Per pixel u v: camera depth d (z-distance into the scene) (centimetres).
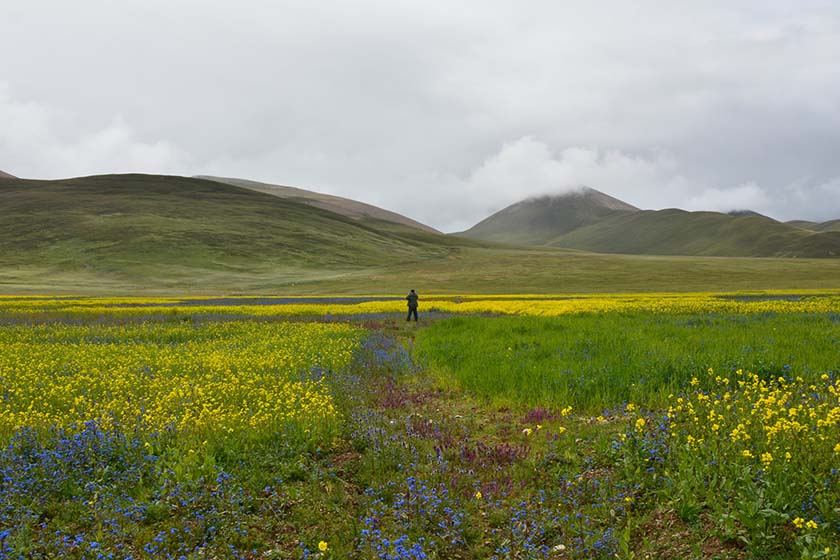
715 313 2761
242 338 2223
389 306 4509
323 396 1053
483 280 10800
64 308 4566
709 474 614
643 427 766
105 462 750
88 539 541
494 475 702
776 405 753
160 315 3672
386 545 498
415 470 733
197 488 660
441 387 1254
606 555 511
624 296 6000
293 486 686
